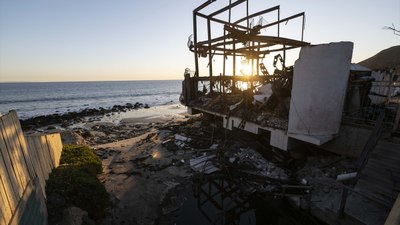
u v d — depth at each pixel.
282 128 8.34
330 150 8.01
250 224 6.32
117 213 6.08
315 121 7.39
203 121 15.48
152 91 94.50
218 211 6.77
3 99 56.16
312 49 7.13
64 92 85.00
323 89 7.14
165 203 6.91
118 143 13.32
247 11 14.26
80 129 20.19
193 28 14.13
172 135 13.66
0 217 2.55
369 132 6.84
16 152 3.51
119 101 53.91
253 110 10.28
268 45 11.07
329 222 5.21
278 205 6.43
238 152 9.62
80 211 4.74
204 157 9.73
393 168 5.09
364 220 4.78
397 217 2.79
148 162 9.59
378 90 10.03
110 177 8.18
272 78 10.70
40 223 3.90
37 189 4.12
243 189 7.56
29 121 25.03
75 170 6.29
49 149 6.12
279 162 8.89
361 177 5.39
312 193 6.30
